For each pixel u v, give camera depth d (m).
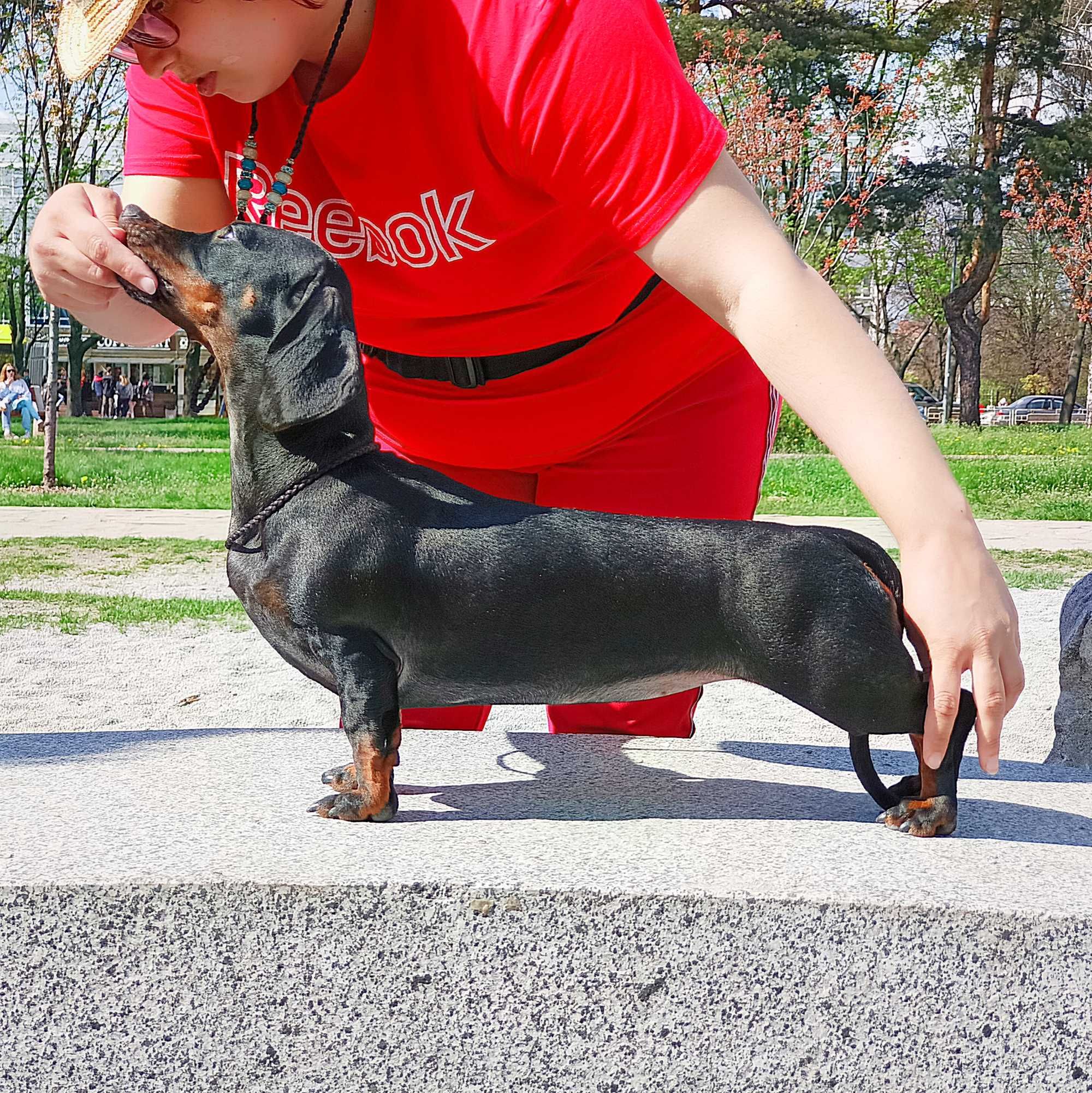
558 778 2.11
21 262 30.44
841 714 1.79
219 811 1.84
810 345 1.69
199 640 6.91
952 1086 1.55
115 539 11.18
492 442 2.50
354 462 1.80
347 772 1.90
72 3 1.85
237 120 2.08
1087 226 29.78
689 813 1.90
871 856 1.69
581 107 1.76
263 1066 1.56
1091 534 12.59
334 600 1.74
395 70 1.85
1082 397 50.25
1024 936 1.53
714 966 1.54
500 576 1.76
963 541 1.65
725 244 1.74
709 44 23.73
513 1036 1.55
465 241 2.04
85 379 40.38
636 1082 1.55
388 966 1.54
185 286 1.76
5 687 5.80
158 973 1.55
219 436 26.89
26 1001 1.55
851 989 1.54
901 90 27.75
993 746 1.68
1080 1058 1.54
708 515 2.53
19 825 1.76
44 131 15.75
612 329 2.36
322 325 1.72
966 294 34.06
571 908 1.53
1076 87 33.12
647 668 1.82
